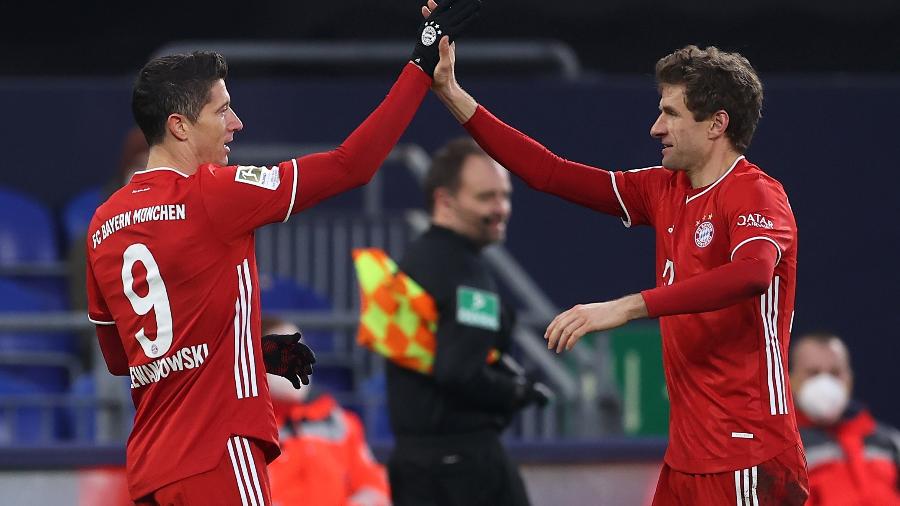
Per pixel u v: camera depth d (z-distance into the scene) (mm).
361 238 31547
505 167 15898
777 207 14164
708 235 14375
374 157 14719
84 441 24875
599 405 27031
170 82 14609
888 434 23031
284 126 33625
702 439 14602
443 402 19734
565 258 33844
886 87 34500
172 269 14242
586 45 40719
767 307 14406
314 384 28938
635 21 40656
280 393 20766
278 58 36344
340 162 14586
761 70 40812
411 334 19719
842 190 34500
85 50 40156
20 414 27141
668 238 14867
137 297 14430
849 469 22484
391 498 20328
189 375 14344
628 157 33969
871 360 34406
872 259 34500
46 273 31344
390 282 19859
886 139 34500
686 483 14797
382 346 19766
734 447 14438
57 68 40156
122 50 40219
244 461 14273
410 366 19812
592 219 33875
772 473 14398
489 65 38438
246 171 14367
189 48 36188
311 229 31453
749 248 13766
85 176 33188
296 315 25453
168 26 40219
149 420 14617
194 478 14180
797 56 40844
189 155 14758
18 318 25188
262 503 14367
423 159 31781
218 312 14289
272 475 20531
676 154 14672
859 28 40812
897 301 34438
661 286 14773
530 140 15844
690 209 14648
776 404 14469
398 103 14906
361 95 33750
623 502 24328
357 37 40125
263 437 14430
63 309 30875
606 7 40594
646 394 28641
